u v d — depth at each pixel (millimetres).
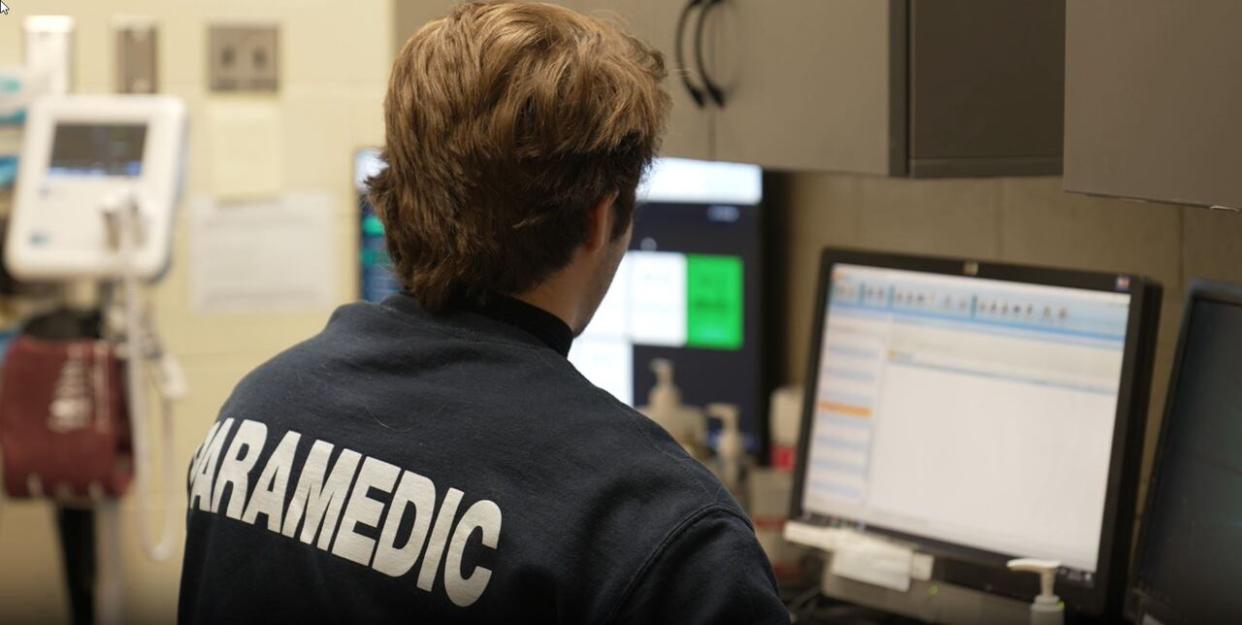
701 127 1618
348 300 2818
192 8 2715
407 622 958
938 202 1956
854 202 2111
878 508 1718
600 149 1025
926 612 1646
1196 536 1396
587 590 923
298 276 2801
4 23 2648
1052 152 1380
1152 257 1647
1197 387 1421
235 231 2777
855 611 1776
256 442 1044
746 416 2273
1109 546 1504
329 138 2783
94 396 2301
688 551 920
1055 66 1370
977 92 1350
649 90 1073
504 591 930
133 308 2340
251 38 2736
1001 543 1599
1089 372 1540
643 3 1664
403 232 1055
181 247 2768
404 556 960
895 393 1715
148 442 2770
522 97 1005
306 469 1011
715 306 2277
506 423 967
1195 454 1412
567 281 1057
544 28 1037
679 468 957
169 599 2801
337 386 1031
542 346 1024
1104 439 1522
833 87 1398
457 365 1005
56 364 2293
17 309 2617
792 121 1460
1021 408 1595
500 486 950
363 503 980
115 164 2395
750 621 917
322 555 990
